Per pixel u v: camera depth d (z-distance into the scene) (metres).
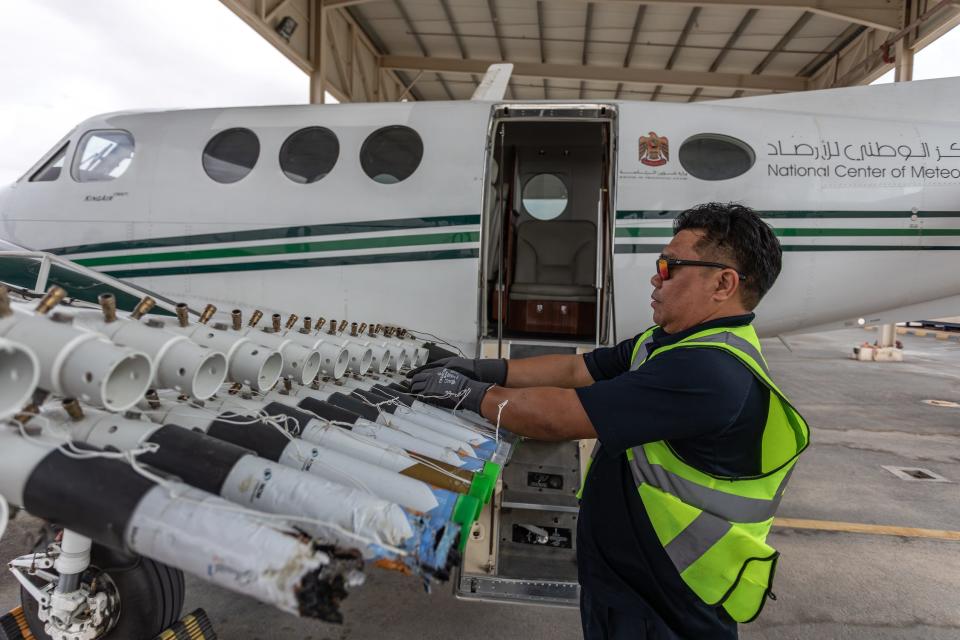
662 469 1.08
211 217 3.43
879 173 3.24
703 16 8.14
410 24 8.91
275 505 0.90
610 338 2.82
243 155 3.48
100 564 1.46
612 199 2.91
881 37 8.05
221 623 2.05
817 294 3.36
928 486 3.61
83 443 0.92
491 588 1.82
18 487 0.83
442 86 11.63
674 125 3.21
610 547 1.13
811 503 3.32
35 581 1.57
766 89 9.95
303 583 0.70
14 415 0.82
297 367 1.38
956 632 2.10
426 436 1.37
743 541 1.02
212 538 0.75
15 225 3.74
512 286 3.45
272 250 3.37
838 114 3.42
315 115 3.43
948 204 3.26
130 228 3.53
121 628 1.50
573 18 8.43
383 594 2.28
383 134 3.33
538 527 2.03
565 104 2.99
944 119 3.37
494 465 1.25
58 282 3.33
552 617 2.16
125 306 3.33
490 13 8.47
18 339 0.90
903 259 3.29
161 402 1.22
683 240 1.17
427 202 3.21
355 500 0.89
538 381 1.59
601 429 1.03
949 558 2.66
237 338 1.26
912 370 8.49
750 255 1.11
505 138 4.13
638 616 1.08
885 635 2.08
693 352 1.03
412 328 3.28
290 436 1.12
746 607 1.06
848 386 7.13
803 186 3.21
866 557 2.67
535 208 4.68
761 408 1.03
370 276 3.29
